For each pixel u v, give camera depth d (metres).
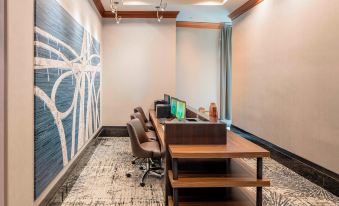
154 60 6.84
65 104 3.31
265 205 3.10
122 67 6.83
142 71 6.85
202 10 6.55
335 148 3.28
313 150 3.70
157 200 3.23
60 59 3.09
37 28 2.40
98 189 3.54
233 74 6.87
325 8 3.42
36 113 2.39
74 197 3.29
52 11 2.80
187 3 6.04
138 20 6.79
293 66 4.14
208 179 2.19
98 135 6.07
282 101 4.48
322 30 3.48
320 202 3.18
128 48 6.80
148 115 6.86
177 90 8.10
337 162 3.26
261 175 2.22
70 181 3.53
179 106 4.48
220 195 2.45
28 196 2.28
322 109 3.50
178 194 2.42
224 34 8.21
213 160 2.63
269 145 4.94
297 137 4.07
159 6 6.18
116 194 3.39
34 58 2.37
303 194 3.40
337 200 3.22
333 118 3.31
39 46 2.45
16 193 2.08
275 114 4.71
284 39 4.38
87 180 3.86
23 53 2.18
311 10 3.69
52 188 2.88
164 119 5.10
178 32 7.98
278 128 4.61
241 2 5.79
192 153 2.11
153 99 6.88
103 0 5.83
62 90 3.18
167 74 6.87
